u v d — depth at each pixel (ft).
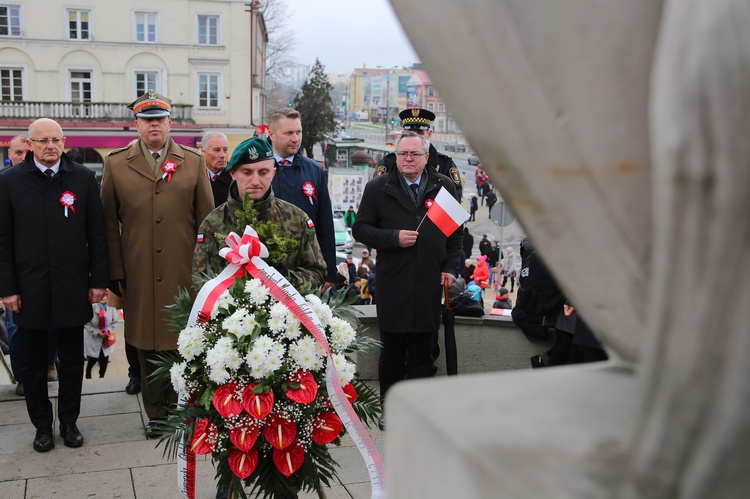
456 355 16.30
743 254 1.81
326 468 10.55
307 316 9.12
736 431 1.89
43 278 14.02
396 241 14.84
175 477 13.12
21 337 14.30
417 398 2.86
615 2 2.30
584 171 2.37
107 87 105.29
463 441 2.54
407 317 15.05
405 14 2.52
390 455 2.99
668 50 1.91
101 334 23.81
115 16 103.81
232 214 11.54
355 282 44.21
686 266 1.87
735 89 1.78
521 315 16.81
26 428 15.38
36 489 12.64
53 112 103.60
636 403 2.58
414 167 15.01
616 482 2.23
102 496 12.42
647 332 2.05
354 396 9.70
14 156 20.56
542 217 2.46
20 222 14.02
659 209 1.92
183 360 9.84
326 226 16.83
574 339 13.67
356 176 91.09
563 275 2.50
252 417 8.86
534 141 2.39
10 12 101.50
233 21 106.93
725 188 1.79
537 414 2.61
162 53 105.91
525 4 2.33
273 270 9.40
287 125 16.34
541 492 2.27
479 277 53.72
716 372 1.88
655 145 1.92
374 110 398.62
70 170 14.46
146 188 15.19
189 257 15.47
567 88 2.34
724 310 1.85
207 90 108.47
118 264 15.26
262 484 9.43
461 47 2.42
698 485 2.00
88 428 15.33
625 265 2.39
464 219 14.85
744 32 1.78
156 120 15.20
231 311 9.26
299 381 8.94
